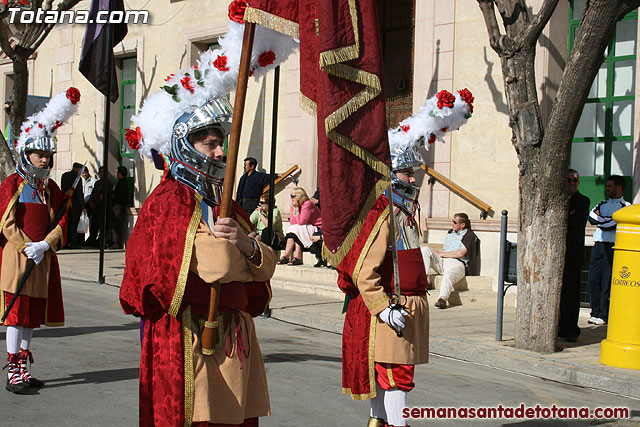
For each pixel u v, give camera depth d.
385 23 14.72
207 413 2.89
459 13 11.88
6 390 5.62
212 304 2.92
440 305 10.29
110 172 18.52
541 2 10.80
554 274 7.50
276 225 13.18
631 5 6.91
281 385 6.04
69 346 7.27
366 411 5.37
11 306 5.57
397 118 14.50
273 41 3.39
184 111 3.12
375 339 4.09
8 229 5.58
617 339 6.96
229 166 2.94
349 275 4.03
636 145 10.03
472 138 11.67
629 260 6.93
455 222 10.98
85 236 18.12
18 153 5.83
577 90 7.22
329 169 3.48
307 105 3.46
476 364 7.43
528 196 7.62
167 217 2.96
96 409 5.20
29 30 14.47
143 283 2.92
